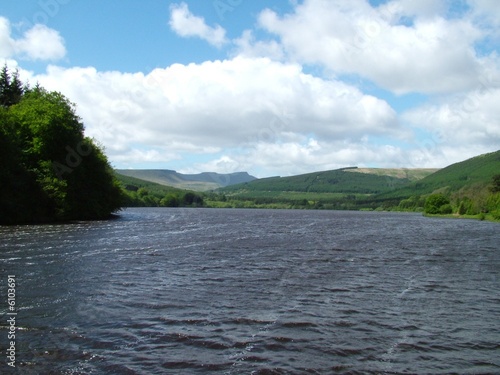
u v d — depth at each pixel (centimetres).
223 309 1731
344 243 4812
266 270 2722
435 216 16850
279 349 1301
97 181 8331
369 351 1308
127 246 3825
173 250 3666
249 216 13875
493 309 1855
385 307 1844
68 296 1872
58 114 7319
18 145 6762
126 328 1456
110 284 2153
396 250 4159
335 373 1137
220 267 2800
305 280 2411
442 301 1981
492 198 14400
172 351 1259
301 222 10181
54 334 1375
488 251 4188
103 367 1131
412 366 1202
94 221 7500
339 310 1772
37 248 3425
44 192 6794
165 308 1723
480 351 1336
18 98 9925
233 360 1204
